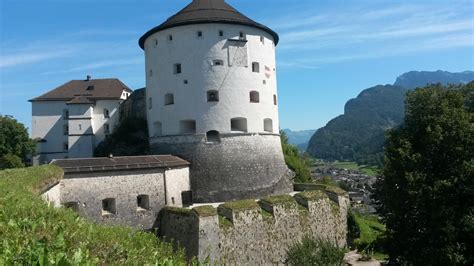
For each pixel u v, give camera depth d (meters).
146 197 26.45
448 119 21.78
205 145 32.19
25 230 6.94
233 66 33.25
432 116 22.56
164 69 34.19
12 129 46.66
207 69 32.81
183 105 33.03
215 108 32.62
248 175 32.62
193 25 33.12
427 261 20.20
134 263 6.44
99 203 23.88
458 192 20.64
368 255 28.50
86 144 51.94
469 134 21.08
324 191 31.97
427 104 23.23
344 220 30.61
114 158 26.55
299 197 28.77
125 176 25.38
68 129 53.25
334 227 29.55
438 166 22.06
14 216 7.75
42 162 55.38
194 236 22.64
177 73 33.53
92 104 52.81
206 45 32.94
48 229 7.21
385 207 23.92
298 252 23.25
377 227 35.47
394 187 22.67
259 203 26.61
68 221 8.38
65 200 22.47
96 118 53.41
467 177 20.55
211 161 31.86
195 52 33.00
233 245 23.27
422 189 20.94
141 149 41.16
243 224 24.08
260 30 35.28
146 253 7.34
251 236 24.25
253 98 34.72
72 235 7.07
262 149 34.09
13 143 46.84
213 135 33.09
